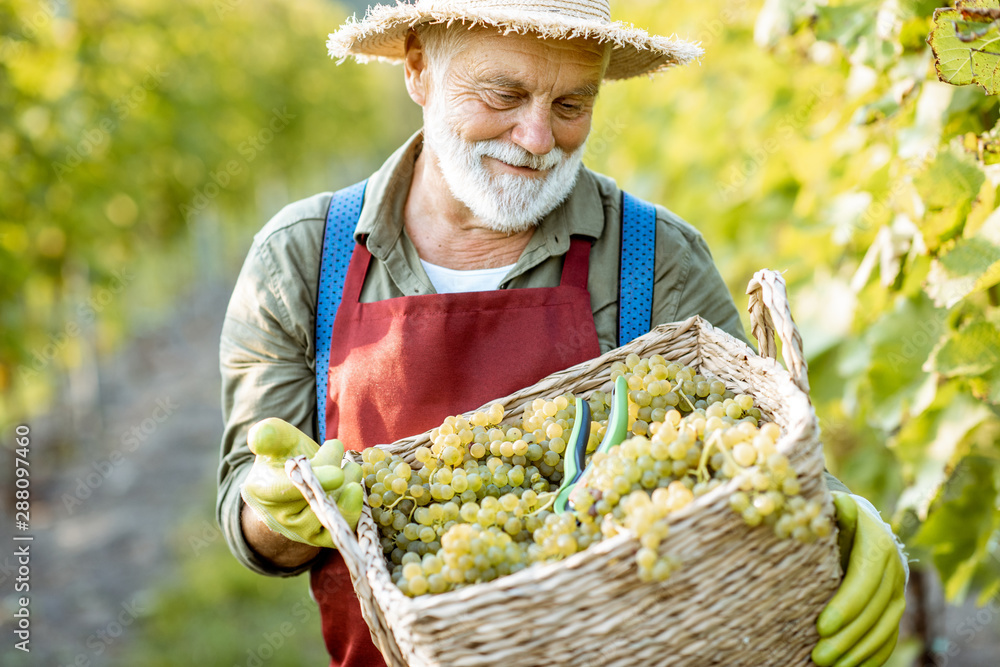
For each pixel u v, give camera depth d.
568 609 1.10
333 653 1.74
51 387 5.95
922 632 2.88
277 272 1.76
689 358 1.54
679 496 1.15
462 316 1.64
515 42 1.54
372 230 1.71
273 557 1.67
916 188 1.71
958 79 1.40
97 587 4.38
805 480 1.17
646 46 1.64
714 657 1.16
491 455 1.48
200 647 3.77
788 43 2.75
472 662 1.10
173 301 9.98
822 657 1.22
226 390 1.82
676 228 1.78
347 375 1.68
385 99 24.17
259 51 11.40
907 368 2.06
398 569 1.32
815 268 2.60
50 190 5.20
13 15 4.71
